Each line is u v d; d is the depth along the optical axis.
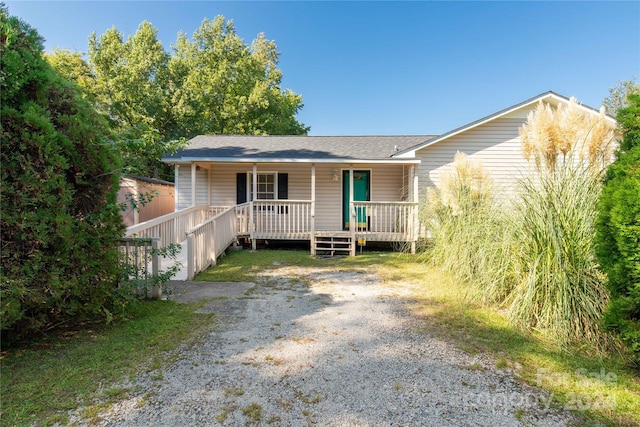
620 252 2.50
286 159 9.27
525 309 3.48
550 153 4.25
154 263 4.40
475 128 9.75
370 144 11.62
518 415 2.03
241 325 3.56
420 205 8.00
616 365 2.67
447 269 5.84
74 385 2.29
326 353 2.89
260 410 2.05
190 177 10.54
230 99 22.78
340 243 8.79
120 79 19.09
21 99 2.79
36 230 2.63
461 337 3.26
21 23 2.87
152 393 2.22
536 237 3.68
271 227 9.51
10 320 2.56
